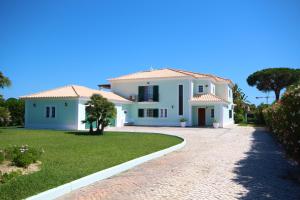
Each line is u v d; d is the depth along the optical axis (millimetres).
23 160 9586
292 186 8242
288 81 54594
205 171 10273
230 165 11328
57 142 17734
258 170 10375
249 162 11945
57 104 31344
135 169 10820
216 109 36688
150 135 23859
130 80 40844
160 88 39250
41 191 7391
